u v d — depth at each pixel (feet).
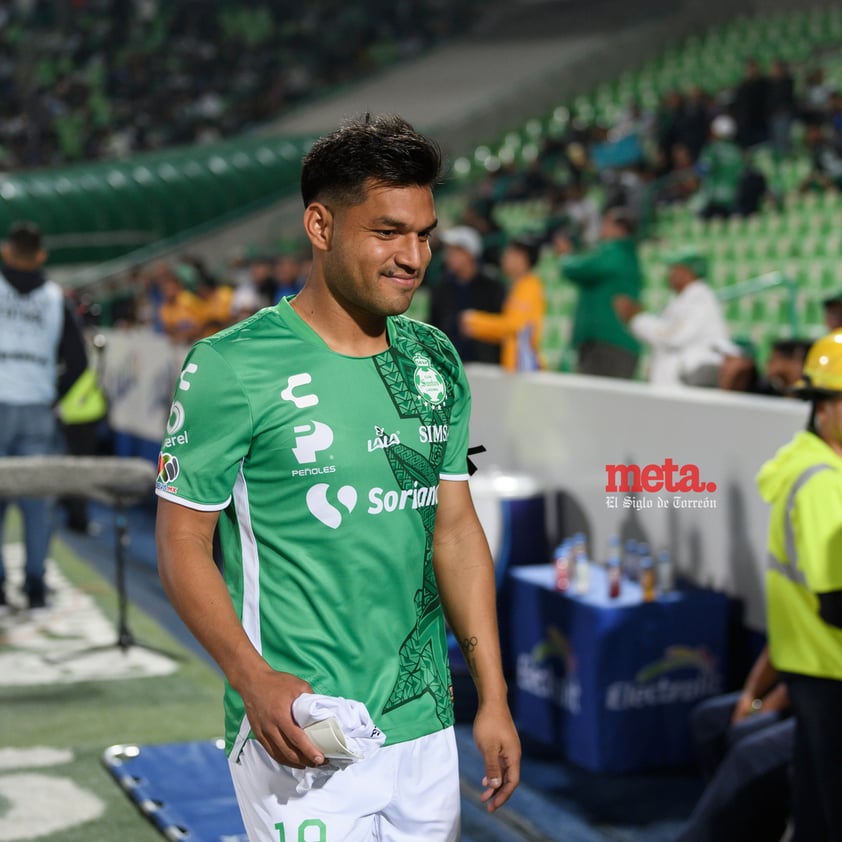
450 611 8.71
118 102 117.08
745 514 18.02
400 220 7.57
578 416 21.62
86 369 26.43
